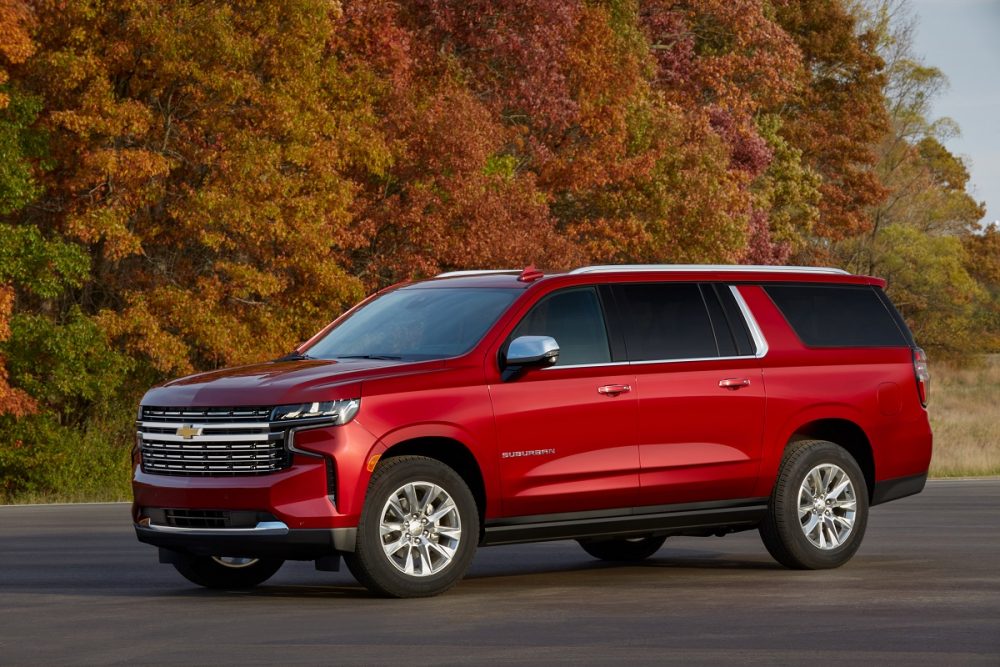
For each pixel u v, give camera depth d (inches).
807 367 465.7
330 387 385.7
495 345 409.7
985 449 1363.2
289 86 1124.5
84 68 1053.8
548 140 1508.4
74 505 794.2
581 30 1487.5
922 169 3243.1
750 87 1989.4
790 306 470.0
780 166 2274.9
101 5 1068.5
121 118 1056.8
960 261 3331.7
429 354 413.4
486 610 374.9
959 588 418.9
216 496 386.3
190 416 394.3
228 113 1125.1
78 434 1147.3
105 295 1205.7
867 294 491.8
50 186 1116.5
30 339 1076.5
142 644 327.6
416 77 1353.3
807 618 361.7
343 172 1245.7
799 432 475.5
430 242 1238.9
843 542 470.3
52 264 1059.3
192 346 1202.6
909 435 487.8
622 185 1561.3
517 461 405.7
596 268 438.0
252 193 1100.5
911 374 491.5
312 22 1120.8
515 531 409.7
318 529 379.6
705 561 499.5
